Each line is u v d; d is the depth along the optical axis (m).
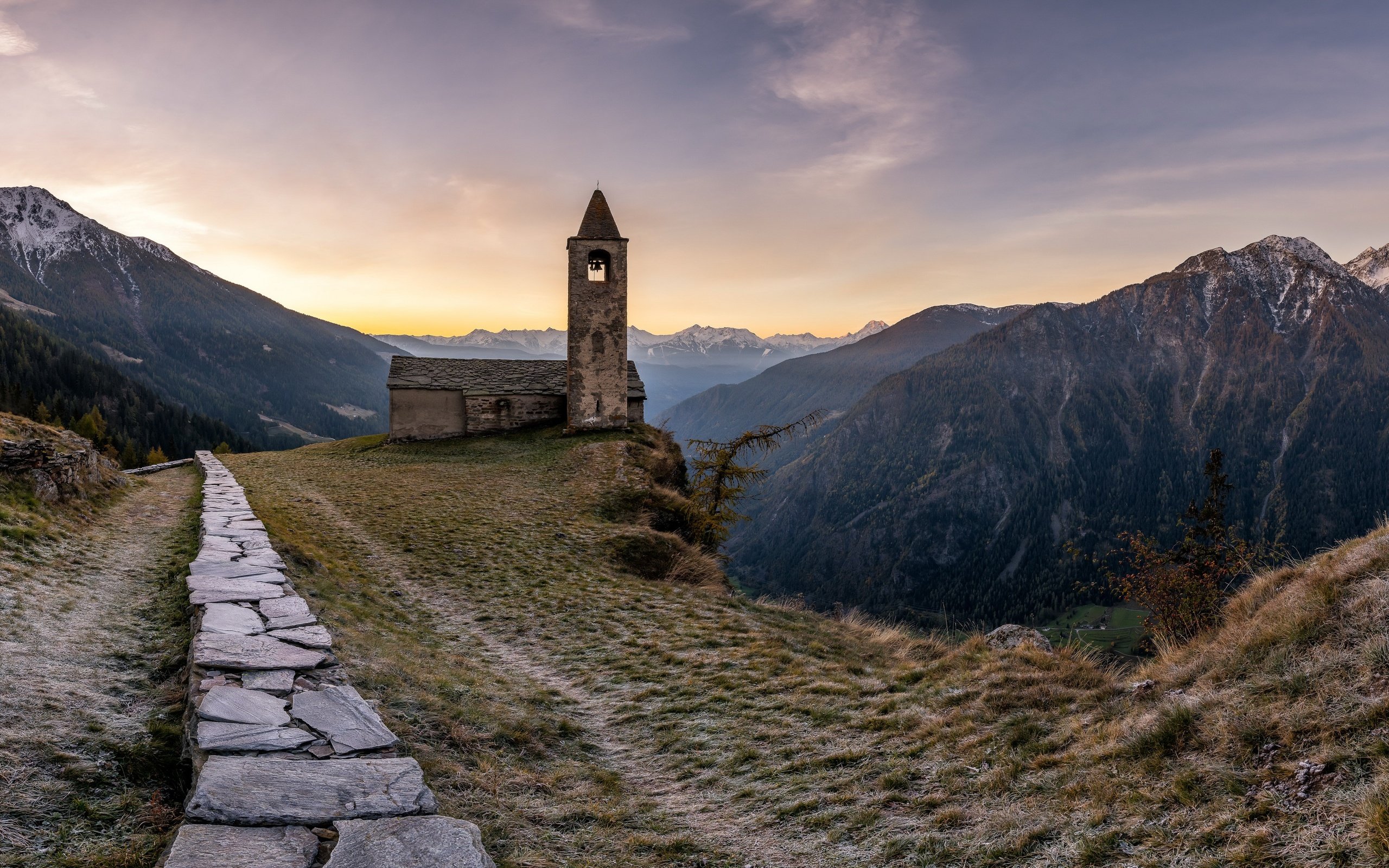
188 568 12.55
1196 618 19.31
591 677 11.54
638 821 6.78
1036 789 6.33
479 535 21.62
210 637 8.25
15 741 5.60
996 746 7.33
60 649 7.97
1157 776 5.89
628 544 21.69
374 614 13.15
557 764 8.05
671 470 38.34
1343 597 6.81
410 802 5.17
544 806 6.86
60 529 14.14
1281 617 7.12
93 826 4.88
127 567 12.91
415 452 43.56
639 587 17.41
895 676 10.21
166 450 155.75
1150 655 9.64
